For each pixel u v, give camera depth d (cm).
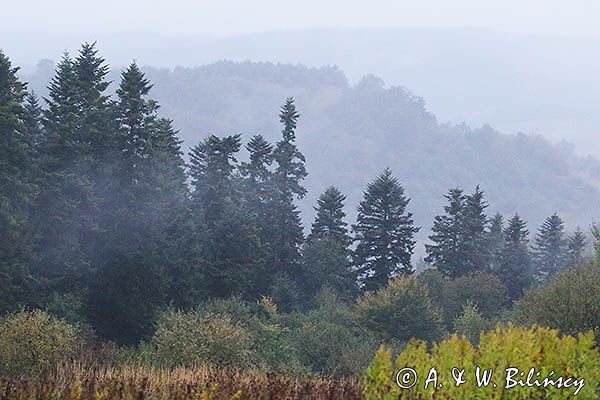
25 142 14138
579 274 7888
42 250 13625
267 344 10225
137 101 15188
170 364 6656
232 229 17262
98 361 7250
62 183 13850
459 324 13638
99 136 15112
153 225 14400
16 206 12700
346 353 11119
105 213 14288
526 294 8381
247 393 3456
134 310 13675
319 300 19412
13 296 12200
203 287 16450
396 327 13550
